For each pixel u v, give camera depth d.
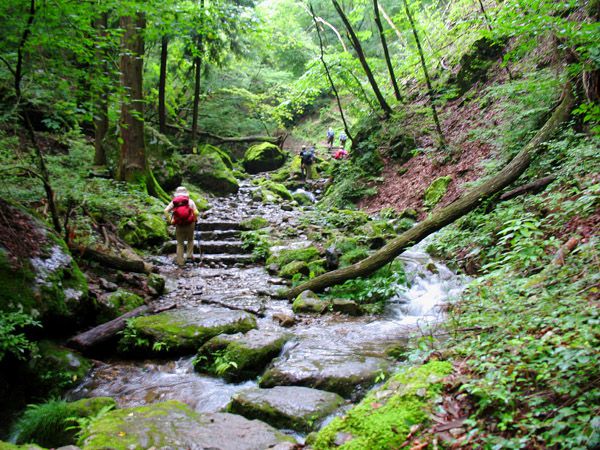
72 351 5.31
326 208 13.51
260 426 3.45
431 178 11.33
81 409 4.04
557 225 5.83
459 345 3.75
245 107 25.83
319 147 25.62
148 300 7.16
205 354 5.27
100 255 7.38
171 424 3.44
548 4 4.44
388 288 6.93
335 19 28.50
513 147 8.62
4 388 4.56
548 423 2.42
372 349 5.09
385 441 2.67
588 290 3.66
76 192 8.59
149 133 13.66
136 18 6.10
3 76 7.25
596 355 2.57
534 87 7.38
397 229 9.81
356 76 15.27
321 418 3.68
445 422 2.70
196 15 6.63
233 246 9.99
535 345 3.03
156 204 11.03
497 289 4.42
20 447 3.02
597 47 4.19
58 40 5.42
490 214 7.39
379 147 14.03
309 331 5.91
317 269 8.12
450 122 12.44
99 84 6.11
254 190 15.63
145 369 5.30
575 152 6.56
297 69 26.88
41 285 5.27
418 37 12.70
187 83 20.48
